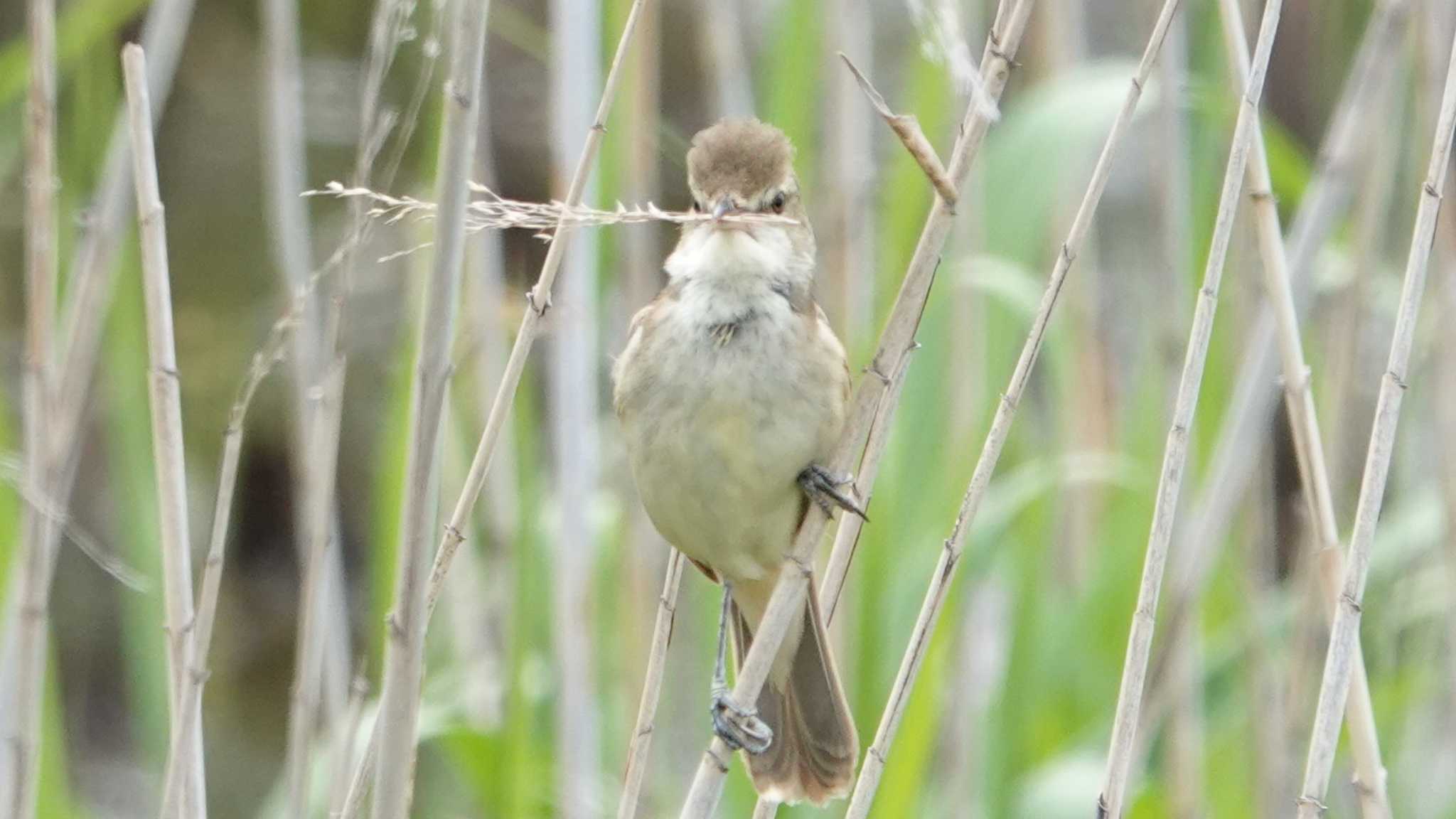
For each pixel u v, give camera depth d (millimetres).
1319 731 6926
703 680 9469
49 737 8594
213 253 16141
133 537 8914
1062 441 9719
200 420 15883
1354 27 12273
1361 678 7180
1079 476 9172
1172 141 9328
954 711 9141
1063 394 9641
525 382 9188
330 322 7262
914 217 8820
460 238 5680
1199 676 9367
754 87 12078
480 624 9344
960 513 6938
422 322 5754
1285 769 9328
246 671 16188
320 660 6812
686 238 7773
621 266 9555
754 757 7898
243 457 16094
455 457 9461
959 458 9039
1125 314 12867
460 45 5625
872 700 8547
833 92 9594
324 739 9156
